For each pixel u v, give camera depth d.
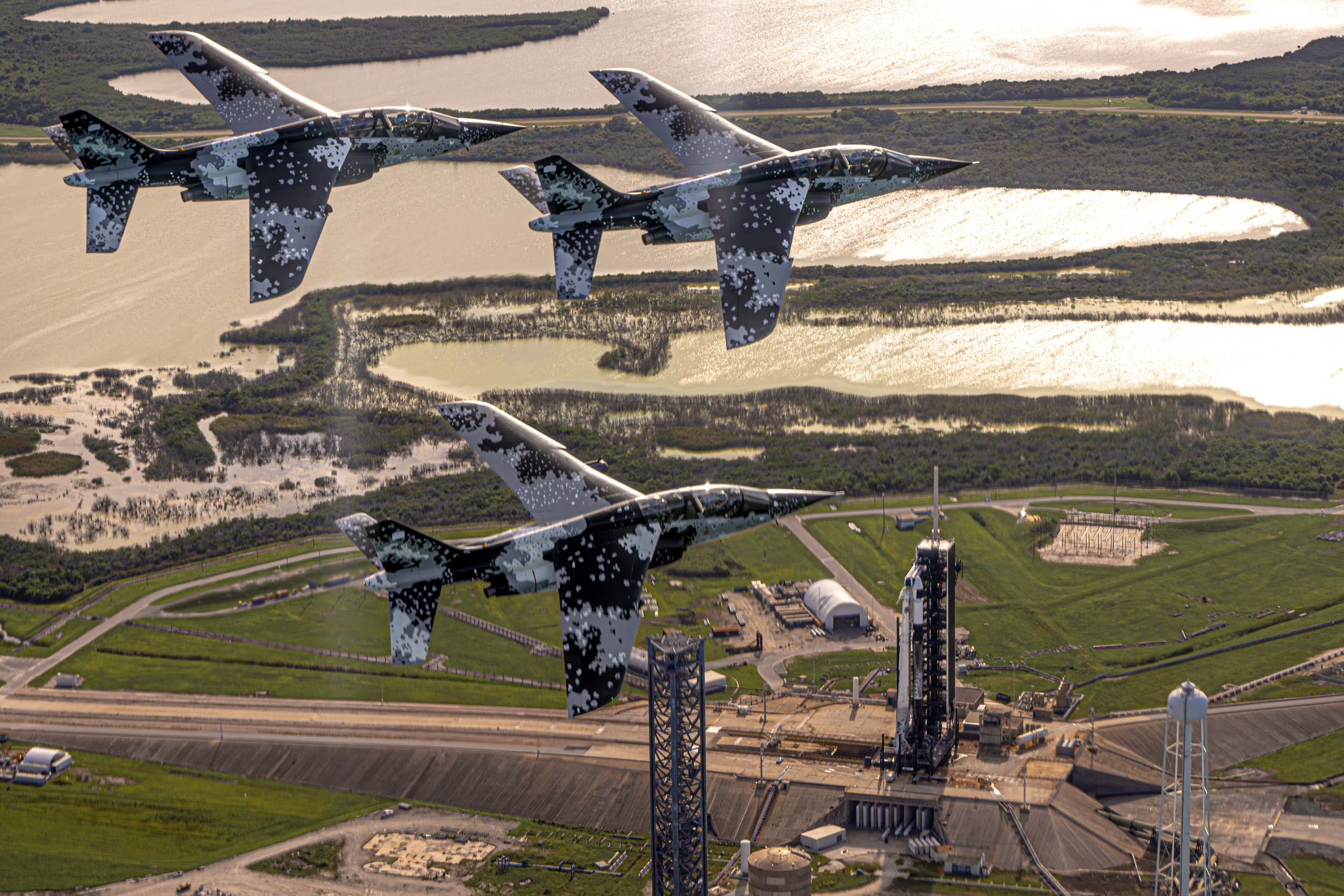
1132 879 162.25
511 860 171.62
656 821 135.50
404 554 76.69
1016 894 160.50
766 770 182.12
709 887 148.38
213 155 86.19
